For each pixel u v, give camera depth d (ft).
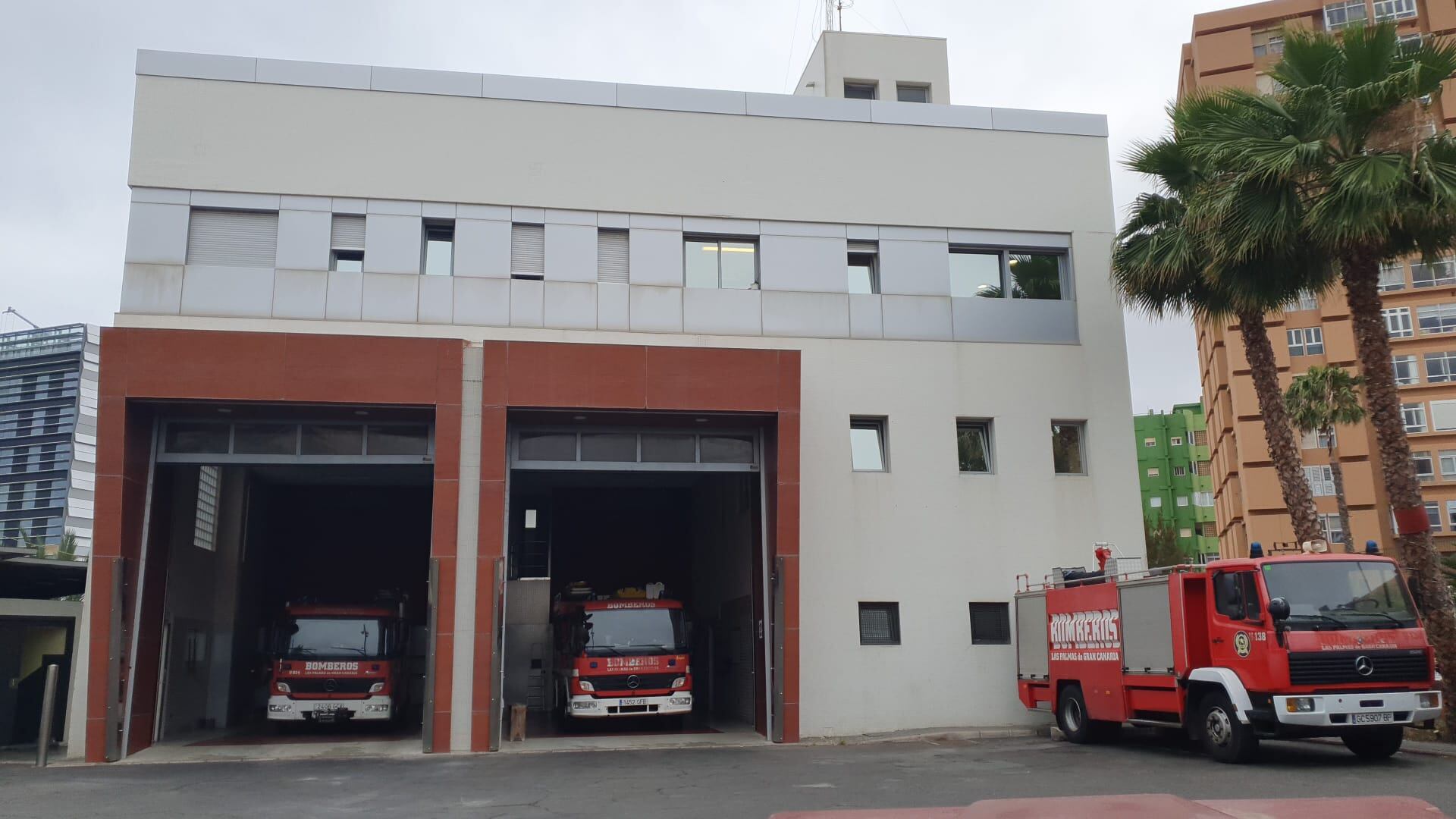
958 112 69.82
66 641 64.13
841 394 64.80
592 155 64.75
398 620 68.18
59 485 395.34
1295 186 53.42
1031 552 64.90
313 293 60.54
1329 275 57.98
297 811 35.35
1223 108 57.62
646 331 63.21
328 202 61.82
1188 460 273.54
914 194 68.18
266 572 85.30
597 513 97.14
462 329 61.36
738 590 71.51
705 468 61.00
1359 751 43.98
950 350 66.54
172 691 63.36
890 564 63.31
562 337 62.23
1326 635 40.50
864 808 33.73
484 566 55.31
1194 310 64.64
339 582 92.22
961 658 62.85
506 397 56.59
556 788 40.42
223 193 60.95
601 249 64.13
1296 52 55.36
